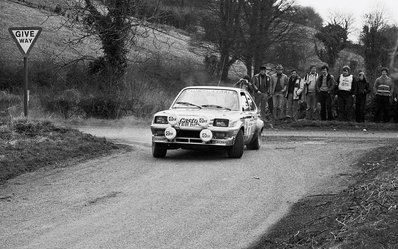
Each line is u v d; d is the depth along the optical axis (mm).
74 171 12039
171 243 7258
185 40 66812
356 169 12344
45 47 50062
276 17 51094
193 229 7887
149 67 44375
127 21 34844
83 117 27078
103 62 34531
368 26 46281
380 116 25344
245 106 15664
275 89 25688
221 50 52219
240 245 7184
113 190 10312
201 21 52531
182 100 15508
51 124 16344
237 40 51062
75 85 32688
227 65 52938
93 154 14273
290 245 6957
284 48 51344
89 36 35281
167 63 47719
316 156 14656
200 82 48656
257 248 7039
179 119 14000
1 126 15375
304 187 10641
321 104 25188
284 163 13508
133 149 15703
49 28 57094
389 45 45219
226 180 11328
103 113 27172
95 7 34438
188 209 8984
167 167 12781
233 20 51375
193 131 13930
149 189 10422
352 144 17391
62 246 7090
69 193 10031
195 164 13281
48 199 9578
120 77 32688
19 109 26766
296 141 18828
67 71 35188
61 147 14039
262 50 50656
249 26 50844
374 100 26609
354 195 8727
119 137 19422
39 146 13758
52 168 12266
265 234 7633
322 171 12320
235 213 8766
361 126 24000
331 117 25344
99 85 31312
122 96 27938
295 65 52094
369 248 5945
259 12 50344
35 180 11070
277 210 8953
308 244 6762
